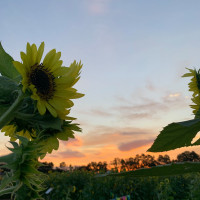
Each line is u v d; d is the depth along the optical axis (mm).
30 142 1438
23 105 1556
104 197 7672
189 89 2666
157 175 508
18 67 1536
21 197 1425
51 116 1656
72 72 1854
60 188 7969
